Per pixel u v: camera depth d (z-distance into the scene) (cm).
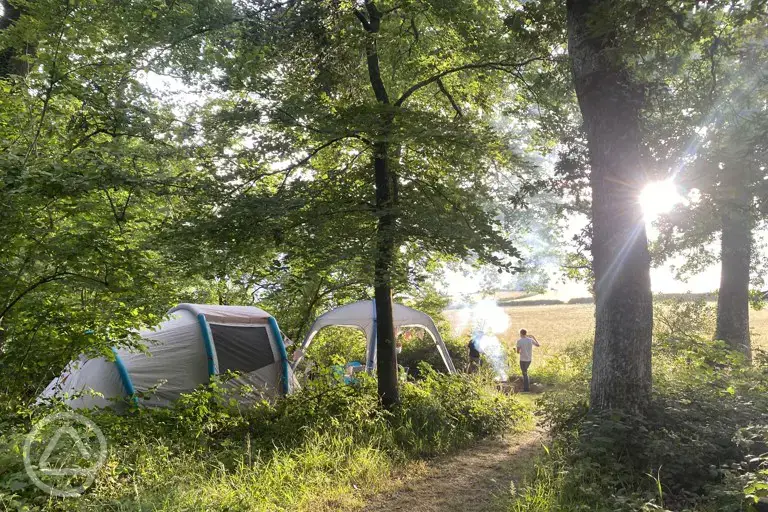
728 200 809
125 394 946
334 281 1417
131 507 529
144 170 793
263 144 937
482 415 998
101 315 738
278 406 959
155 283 741
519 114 1154
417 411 952
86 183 665
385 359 1000
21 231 654
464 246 885
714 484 537
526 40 866
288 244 901
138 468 646
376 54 1041
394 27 1106
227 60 1121
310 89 1060
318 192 965
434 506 625
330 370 1041
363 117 882
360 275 932
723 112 878
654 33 690
